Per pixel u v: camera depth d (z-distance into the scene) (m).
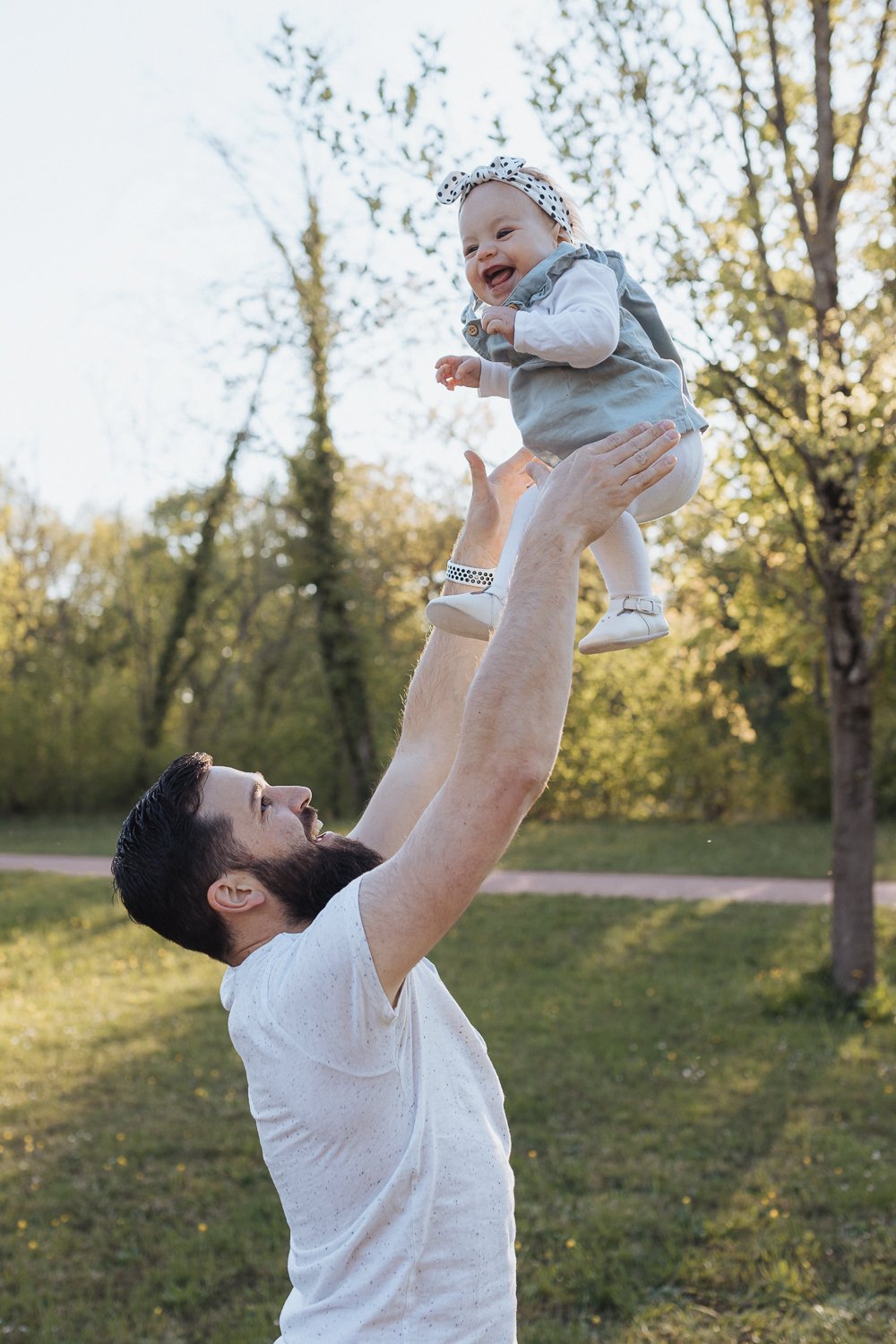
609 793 22.03
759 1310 4.45
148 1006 9.45
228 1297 4.78
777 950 10.52
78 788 26.34
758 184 7.41
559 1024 8.43
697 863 15.84
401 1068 1.56
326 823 22.73
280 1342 1.62
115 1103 7.07
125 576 27.98
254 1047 1.57
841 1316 4.37
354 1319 1.53
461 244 2.01
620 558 1.89
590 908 12.74
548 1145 6.14
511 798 1.45
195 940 1.73
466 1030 1.73
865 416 7.28
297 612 26.16
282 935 1.65
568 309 1.78
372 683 23.80
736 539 8.41
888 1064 7.34
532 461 2.06
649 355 1.88
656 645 16.95
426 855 1.46
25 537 33.75
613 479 1.56
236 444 22.48
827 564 8.24
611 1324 4.41
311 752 24.88
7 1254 5.18
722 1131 6.27
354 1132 1.52
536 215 1.94
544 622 1.50
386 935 1.46
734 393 7.22
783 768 21.33
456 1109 1.62
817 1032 8.10
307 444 21.16
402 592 25.14
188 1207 5.60
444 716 2.11
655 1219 5.21
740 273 7.18
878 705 20.69
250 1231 5.30
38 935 12.54
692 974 9.84
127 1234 5.34
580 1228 5.13
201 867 1.69
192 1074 7.58
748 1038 8.02
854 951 8.80
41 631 33.59
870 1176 5.58
